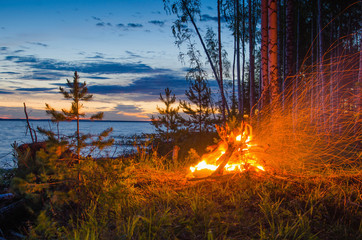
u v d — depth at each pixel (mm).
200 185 4738
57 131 4445
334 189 4125
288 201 3887
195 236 3049
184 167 6336
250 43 13141
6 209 4441
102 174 4371
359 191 4039
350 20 18094
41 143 5766
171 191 4586
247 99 20922
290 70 8695
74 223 3859
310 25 21031
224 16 16828
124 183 4449
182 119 11070
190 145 9234
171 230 3158
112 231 3309
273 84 8109
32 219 4449
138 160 6629
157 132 9859
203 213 3512
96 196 4363
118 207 3945
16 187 4043
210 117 11641
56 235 3465
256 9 18109
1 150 21328
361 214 3381
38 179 4688
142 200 4320
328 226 3172
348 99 9156
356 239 2861
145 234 3039
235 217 3432
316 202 3637
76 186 4441
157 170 5988
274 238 2881
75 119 4520
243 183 4422
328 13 18234
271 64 8195
